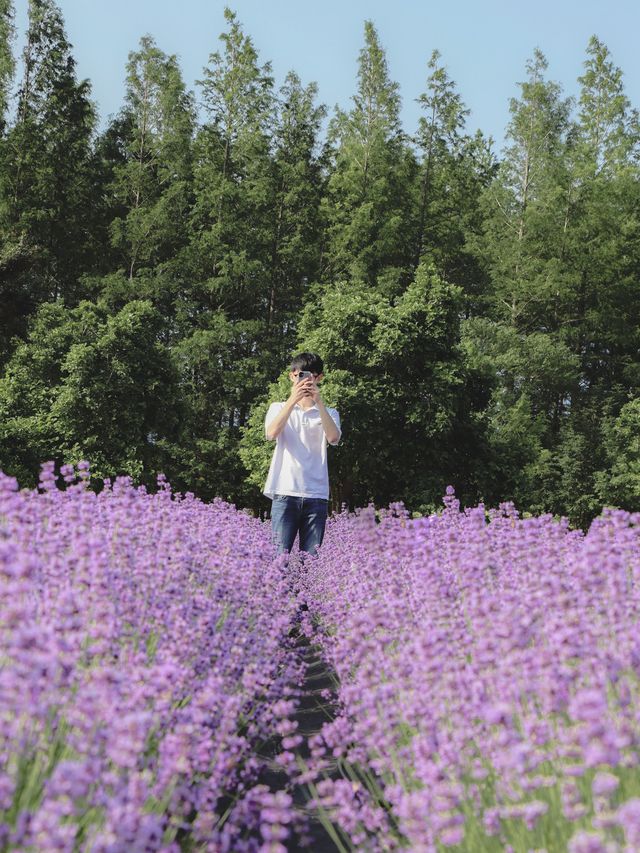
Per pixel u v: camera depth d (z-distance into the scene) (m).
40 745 2.06
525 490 26.55
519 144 39.75
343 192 39.44
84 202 39.78
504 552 4.45
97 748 1.99
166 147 41.16
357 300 26.25
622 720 2.13
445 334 25.80
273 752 3.60
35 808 1.87
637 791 2.01
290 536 6.24
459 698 2.53
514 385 36.56
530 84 38.91
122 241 38.47
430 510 21.66
